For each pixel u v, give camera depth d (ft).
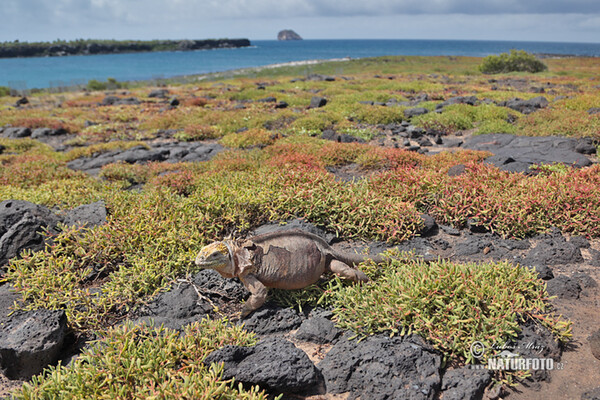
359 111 71.15
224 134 64.28
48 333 16.31
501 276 18.40
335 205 26.21
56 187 35.81
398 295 17.31
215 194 26.45
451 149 49.44
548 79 126.82
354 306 18.13
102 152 54.70
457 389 14.52
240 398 13.61
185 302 19.15
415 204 29.07
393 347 15.78
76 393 13.84
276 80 150.92
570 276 21.47
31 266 21.42
